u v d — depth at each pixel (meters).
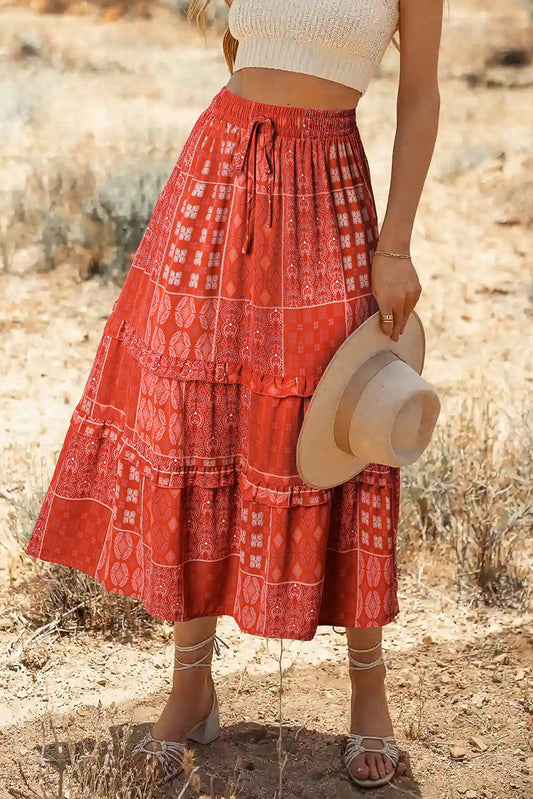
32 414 5.71
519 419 5.61
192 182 2.72
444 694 3.43
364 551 2.86
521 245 9.12
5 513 4.56
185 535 2.81
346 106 2.71
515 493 4.54
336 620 2.94
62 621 3.78
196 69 18.58
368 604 2.87
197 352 2.70
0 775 2.97
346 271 2.70
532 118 14.91
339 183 2.70
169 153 11.71
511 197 10.36
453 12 25.38
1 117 13.31
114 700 3.38
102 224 8.36
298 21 2.59
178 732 3.02
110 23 23.81
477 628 3.86
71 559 3.06
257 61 2.67
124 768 2.94
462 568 4.17
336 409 2.67
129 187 8.82
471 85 17.58
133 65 18.83
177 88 16.81
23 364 6.38
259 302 2.67
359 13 2.58
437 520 4.41
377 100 15.84
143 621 3.81
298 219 2.67
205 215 2.70
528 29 21.92
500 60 19.70
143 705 3.36
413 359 2.88
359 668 3.04
